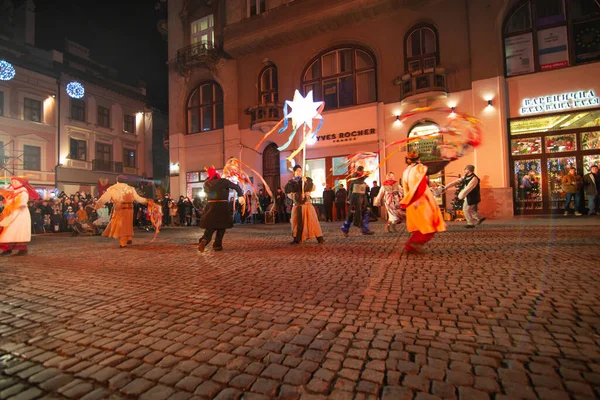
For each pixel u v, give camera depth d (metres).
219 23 20.92
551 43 13.76
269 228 13.63
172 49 22.59
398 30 16.02
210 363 2.30
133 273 5.25
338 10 16.69
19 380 2.18
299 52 18.39
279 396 1.90
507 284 3.89
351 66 17.50
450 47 14.88
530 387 1.88
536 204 13.78
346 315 3.10
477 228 9.91
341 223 14.31
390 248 6.77
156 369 2.25
